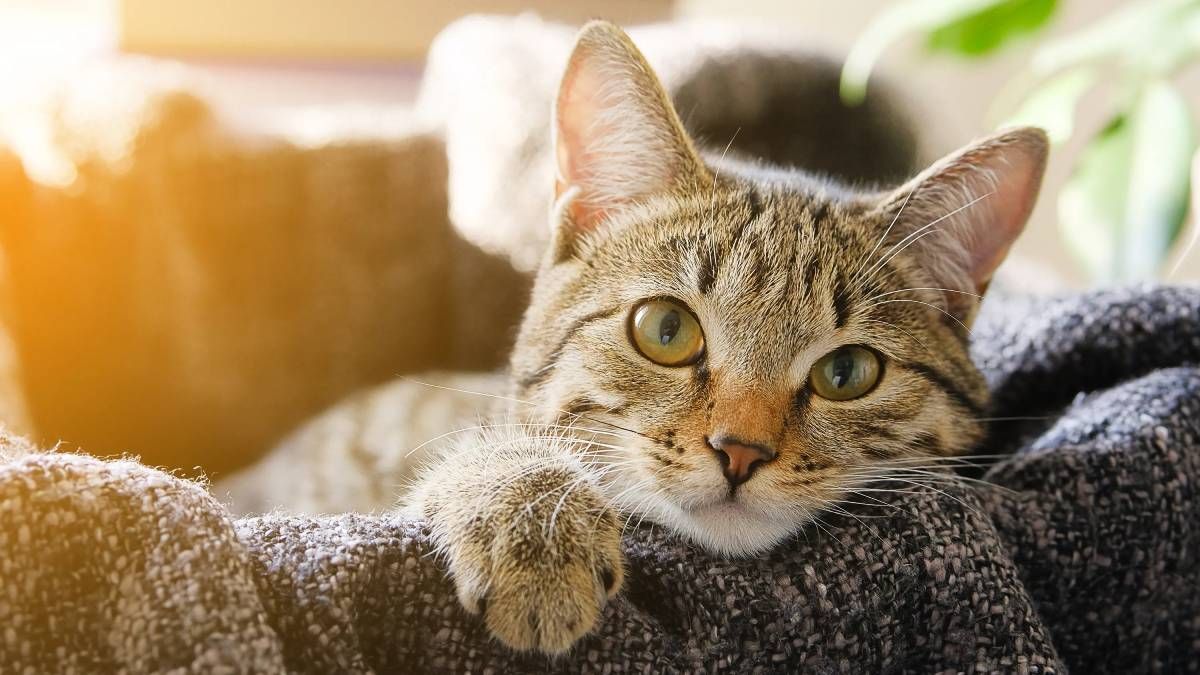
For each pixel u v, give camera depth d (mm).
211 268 563
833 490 420
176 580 350
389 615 369
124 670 347
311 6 726
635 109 450
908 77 707
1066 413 441
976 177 445
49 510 350
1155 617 413
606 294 442
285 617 359
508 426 449
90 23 723
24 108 546
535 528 384
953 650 385
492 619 374
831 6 826
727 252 435
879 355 437
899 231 448
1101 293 463
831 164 613
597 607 378
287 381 585
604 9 788
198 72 721
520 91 612
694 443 415
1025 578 402
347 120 606
